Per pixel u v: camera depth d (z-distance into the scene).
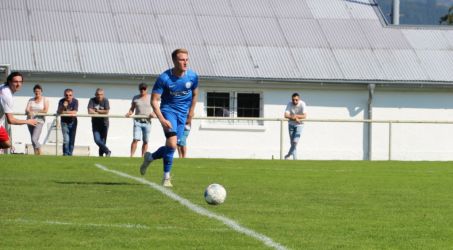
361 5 54.34
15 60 45.72
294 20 51.97
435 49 52.09
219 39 49.53
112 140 46.12
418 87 49.78
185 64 19.67
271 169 27.95
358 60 50.16
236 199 17.81
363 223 14.77
